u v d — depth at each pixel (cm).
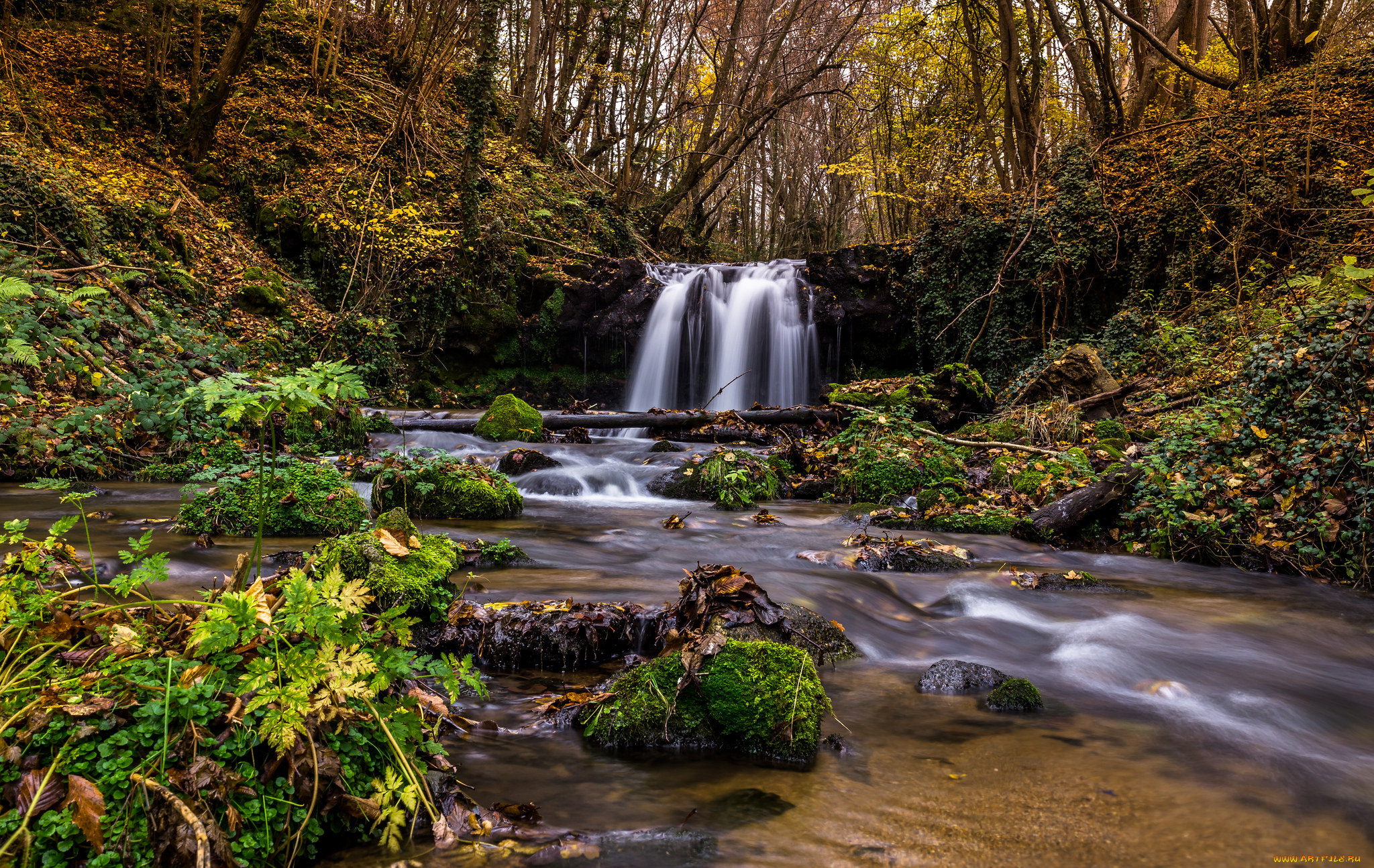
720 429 1321
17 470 830
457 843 220
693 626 357
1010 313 1675
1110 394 1124
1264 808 259
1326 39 1691
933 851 225
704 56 2819
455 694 248
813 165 3762
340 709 220
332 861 209
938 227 1800
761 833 233
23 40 1769
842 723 327
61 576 273
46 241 1288
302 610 227
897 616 498
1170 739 321
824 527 786
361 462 933
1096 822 246
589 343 1958
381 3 2392
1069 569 648
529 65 2427
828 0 2600
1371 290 719
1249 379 804
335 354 1617
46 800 177
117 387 976
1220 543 673
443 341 1858
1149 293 1523
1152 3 2134
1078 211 1606
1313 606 541
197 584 436
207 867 176
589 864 212
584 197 2416
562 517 791
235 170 1806
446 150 2177
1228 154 1484
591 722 312
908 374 1848
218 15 2075
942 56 2188
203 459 918
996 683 375
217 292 1542
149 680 206
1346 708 365
